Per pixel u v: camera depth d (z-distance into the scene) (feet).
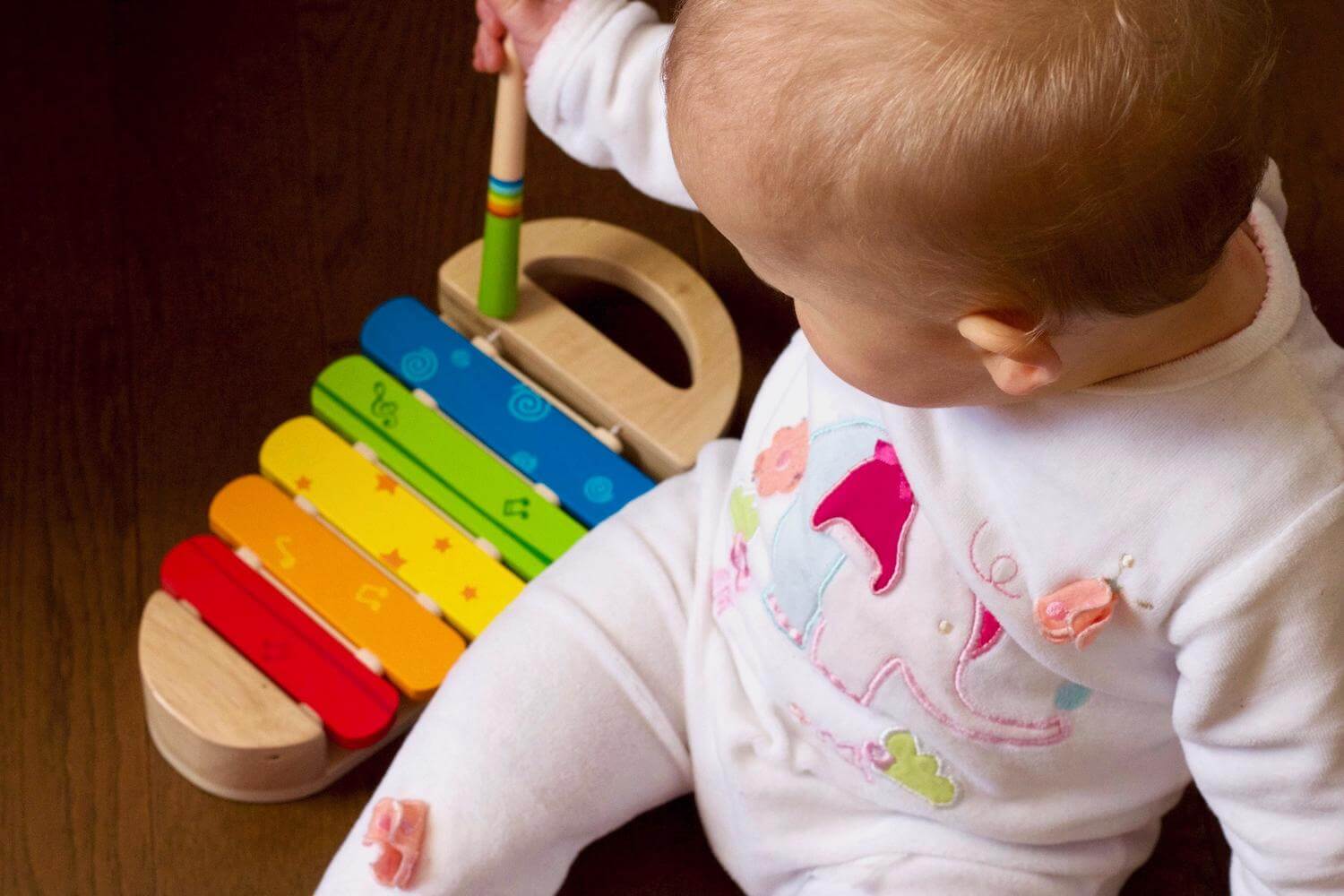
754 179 1.86
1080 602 2.24
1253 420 2.11
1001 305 1.87
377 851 2.86
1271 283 2.16
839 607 2.56
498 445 3.56
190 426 3.89
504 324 3.68
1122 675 2.41
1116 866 2.83
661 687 2.97
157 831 3.39
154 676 3.19
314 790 3.41
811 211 1.85
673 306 3.76
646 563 3.02
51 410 3.85
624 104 2.95
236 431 3.90
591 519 3.47
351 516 3.43
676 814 3.54
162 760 3.46
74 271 4.03
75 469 3.79
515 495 3.48
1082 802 2.69
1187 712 2.30
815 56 1.74
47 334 3.94
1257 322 2.12
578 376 3.62
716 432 3.59
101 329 3.97
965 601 2.43
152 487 3.80
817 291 2.00
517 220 3.46
